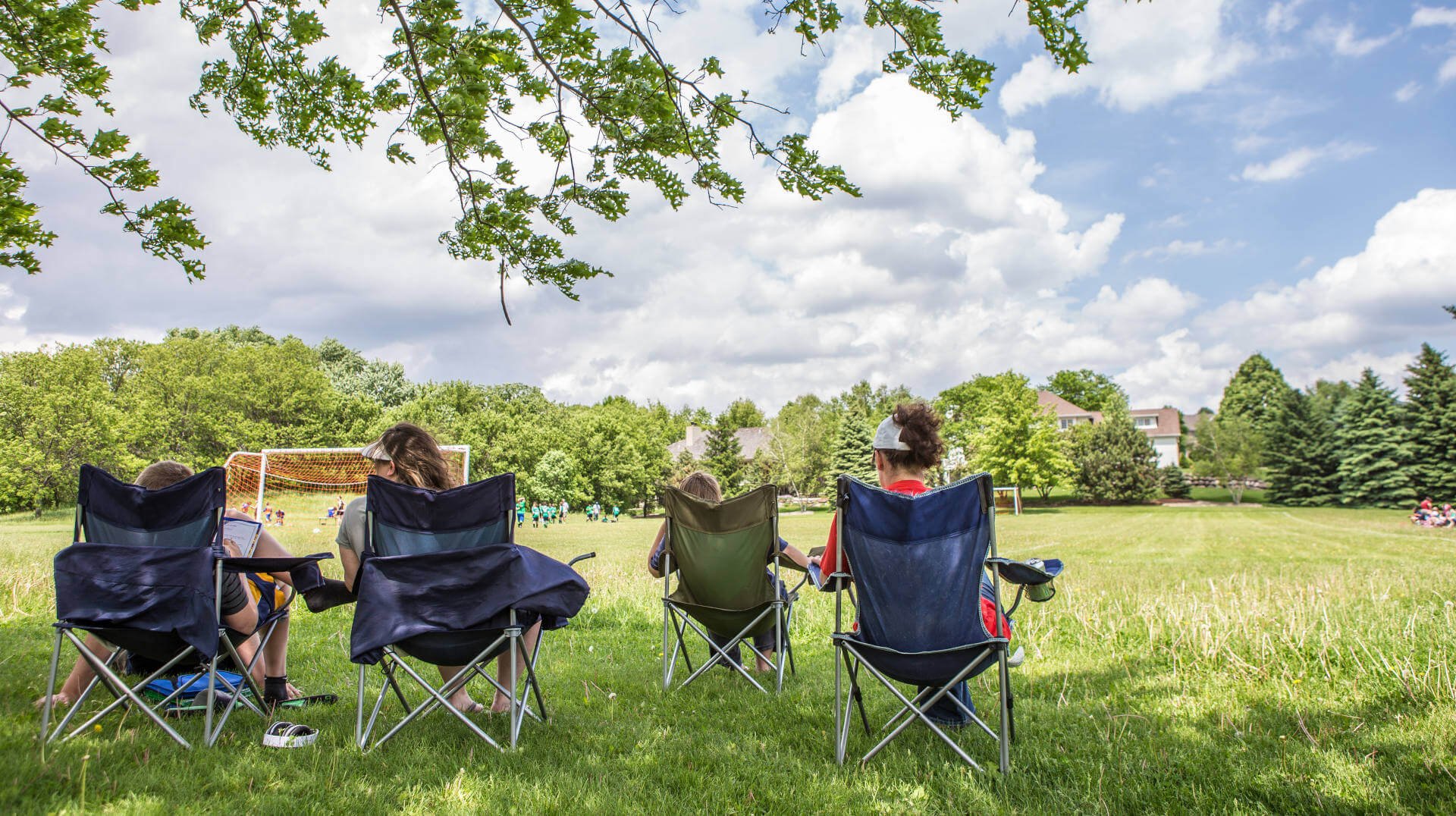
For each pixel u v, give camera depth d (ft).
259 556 11.62
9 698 11.01
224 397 151.74
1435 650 13.37
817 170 11.15
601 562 42.47
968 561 9.43
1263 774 8.81
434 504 9.87
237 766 8.56
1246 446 186.70
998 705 11.96
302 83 11.04
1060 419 262.47
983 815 7.93
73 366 116.57
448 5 9.53
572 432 161.48
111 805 7.29
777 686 13.69
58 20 10.69
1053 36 9.35
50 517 112.68
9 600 20.65
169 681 10.99
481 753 9.51
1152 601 21.83
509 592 9.41
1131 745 10.09
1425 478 138.31
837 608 9.76
